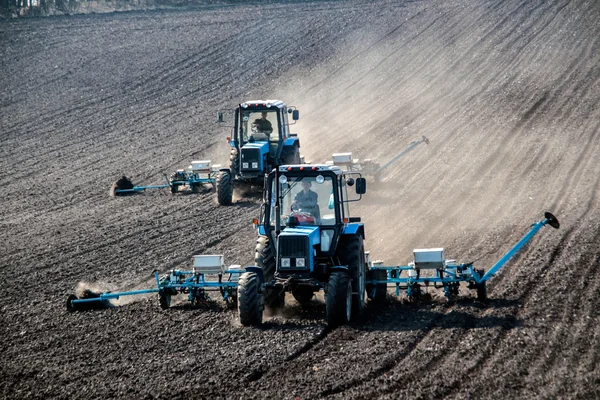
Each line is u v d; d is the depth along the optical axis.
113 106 122.31
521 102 106.00
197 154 96.75
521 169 78.56
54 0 198.50
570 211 61.94
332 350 36.53
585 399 30.05
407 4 170.00
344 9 172.62
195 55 147.25
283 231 41.59
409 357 35.09
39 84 134.62
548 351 34.66
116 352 38.38
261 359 35.84
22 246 63.44
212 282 44.38
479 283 42.44
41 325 43.59
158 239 62.38
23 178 91.25
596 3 147.50
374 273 44.88
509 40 135.75
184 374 34.88
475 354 34.88
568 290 43.12
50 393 33.97
